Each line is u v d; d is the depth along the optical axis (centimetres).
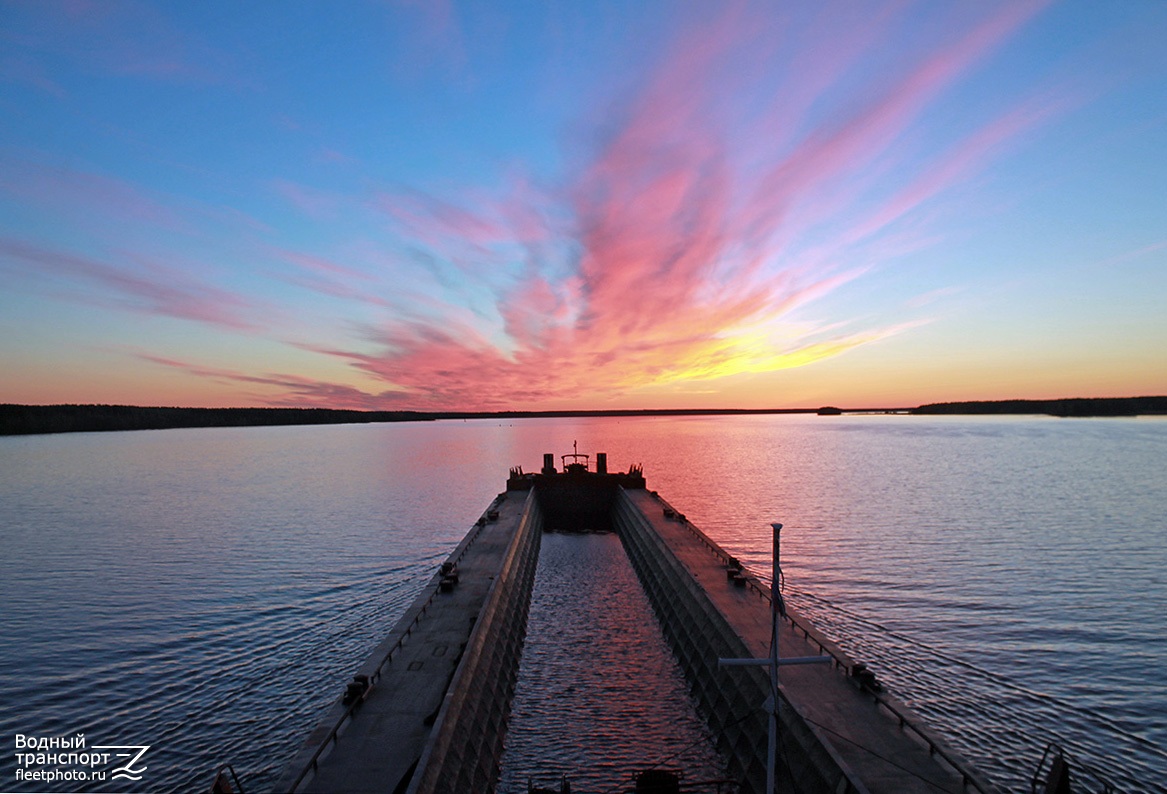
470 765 1927
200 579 4719
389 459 16812
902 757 1716
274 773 2289
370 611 3984
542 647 3459
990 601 4025
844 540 5788
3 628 3691
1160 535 5959
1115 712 2642
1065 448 17725
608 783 2191
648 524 5147
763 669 2261
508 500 6462
